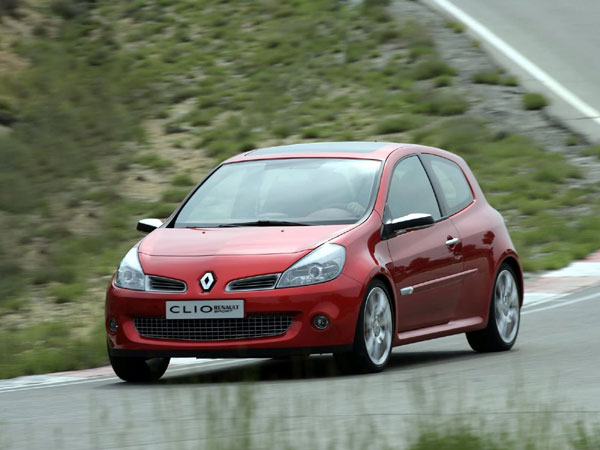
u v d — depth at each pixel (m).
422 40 88.25
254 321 24.67
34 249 53.44
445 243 28.28
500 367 26.28
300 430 18.09
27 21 96.69
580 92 77.44
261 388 23.81
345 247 25.38
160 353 25.09
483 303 29.59
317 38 92.94
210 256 25.31
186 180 64.75
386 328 26.09
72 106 80.00
